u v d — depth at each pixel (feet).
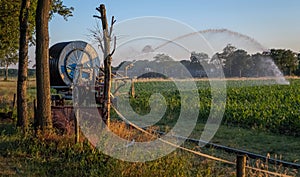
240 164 17.63
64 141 31.12
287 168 28.58
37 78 36.58
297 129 45.39
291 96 86.89
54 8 68.90
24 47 40.47
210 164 27.99
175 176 23.41
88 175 24.66
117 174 23.52
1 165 26.68
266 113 54.13
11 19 69.21
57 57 52.70
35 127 36.42
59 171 25.67
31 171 25.57
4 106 63.21
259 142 40.06
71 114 37.78
